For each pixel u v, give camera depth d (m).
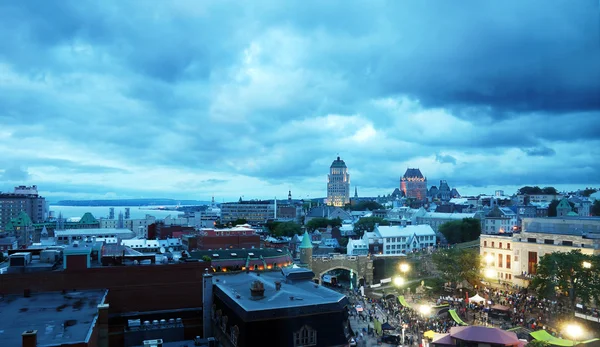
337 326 74.00
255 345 68.56
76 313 69.44
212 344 80.06
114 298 88.44
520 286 162.62
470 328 82.00
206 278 88.94
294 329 70.94
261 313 69.38
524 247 167.25
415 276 196.38
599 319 108.81
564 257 122.38
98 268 87.81
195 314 92.00
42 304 75.50
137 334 84.56
